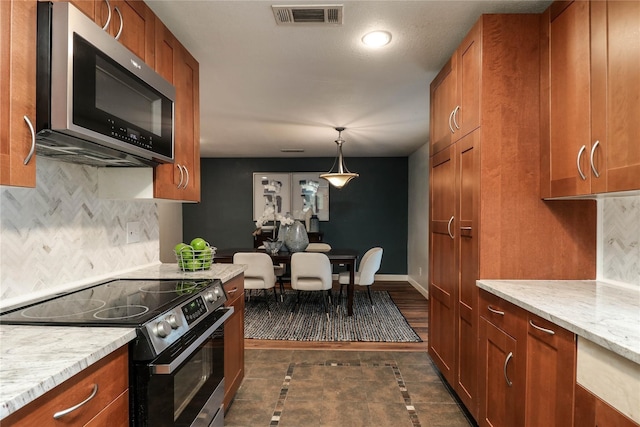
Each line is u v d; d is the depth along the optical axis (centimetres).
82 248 165
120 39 139
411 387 243
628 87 120
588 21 140
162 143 156
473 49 186
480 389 180
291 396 231
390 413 211
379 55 230
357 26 194
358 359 291
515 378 148
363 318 405
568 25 152
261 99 314
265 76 263
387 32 201
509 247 178
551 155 165
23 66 95
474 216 185
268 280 404
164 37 176
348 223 641
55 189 148
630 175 119
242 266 232
